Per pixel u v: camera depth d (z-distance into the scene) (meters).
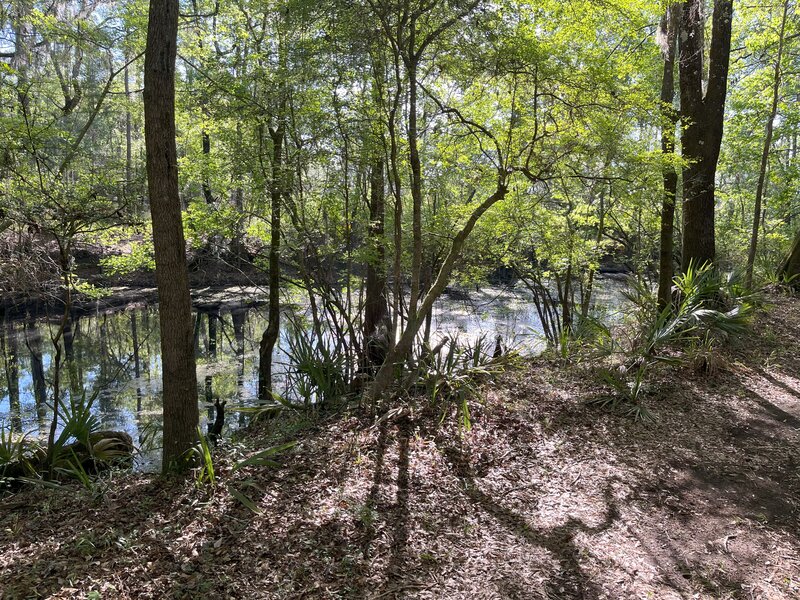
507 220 9.99
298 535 3.98
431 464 5.08
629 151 8.24
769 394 6.57
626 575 3.59
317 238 9.16
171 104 4.92
